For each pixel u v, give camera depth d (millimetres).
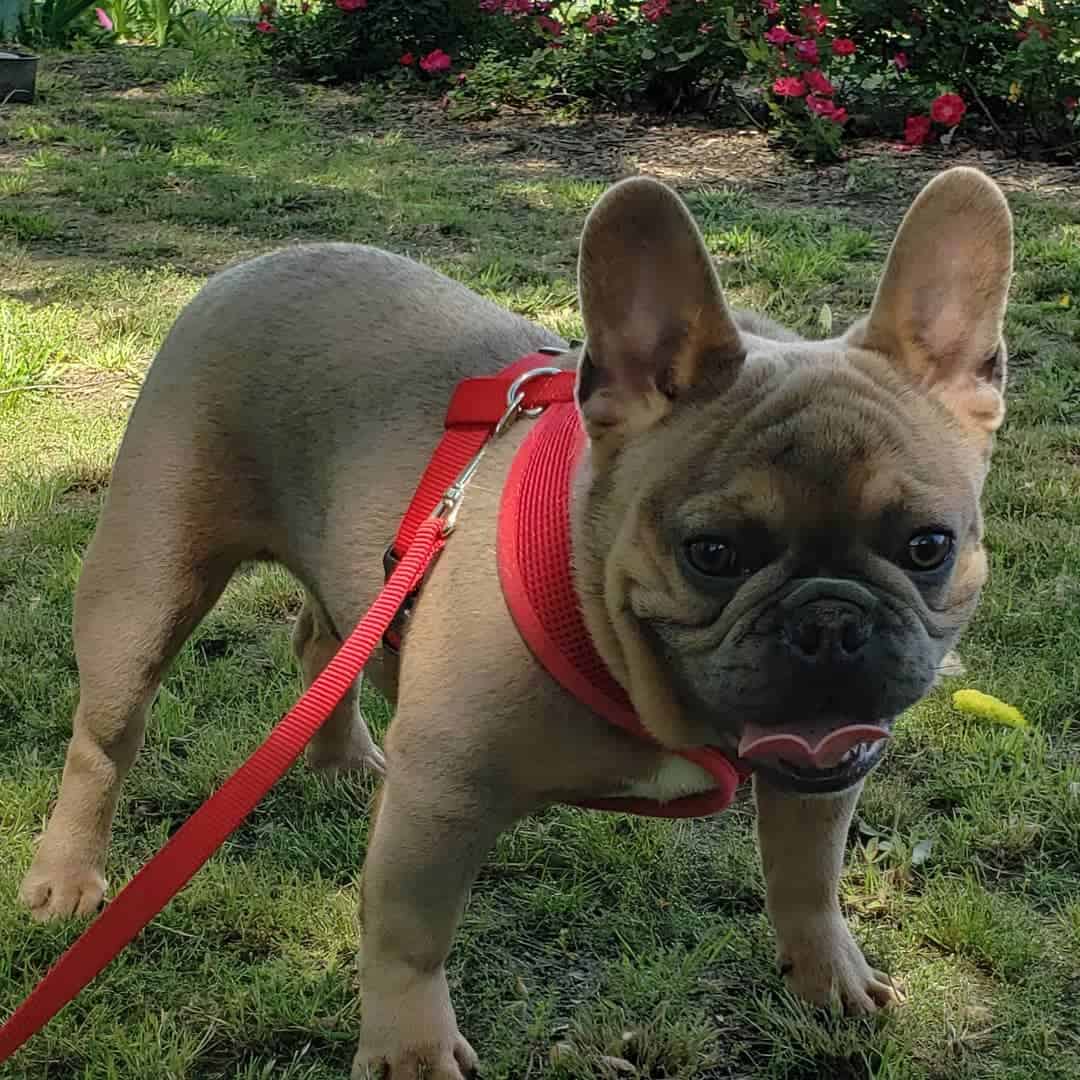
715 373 556
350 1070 687
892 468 523
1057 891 815
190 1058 686
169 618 753
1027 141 2367
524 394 642
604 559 562
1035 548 1167
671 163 2369
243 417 728
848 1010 722
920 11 2461
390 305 725
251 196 2137
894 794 880
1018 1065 697
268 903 776
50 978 552
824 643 505
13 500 1215
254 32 3162
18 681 977
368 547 669
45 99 2801
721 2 2537
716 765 605
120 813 868
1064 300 1693
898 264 562
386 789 621
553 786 610
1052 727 958
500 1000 735
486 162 2398
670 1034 700
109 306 1689
